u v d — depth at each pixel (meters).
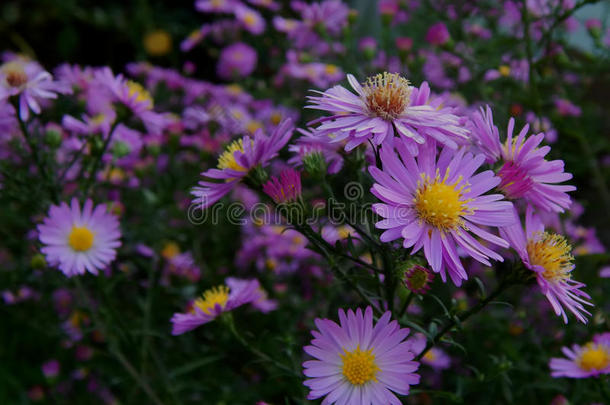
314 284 0.44
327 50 0.65
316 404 0.35
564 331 0.41
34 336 0.56
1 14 0.98
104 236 0.38
